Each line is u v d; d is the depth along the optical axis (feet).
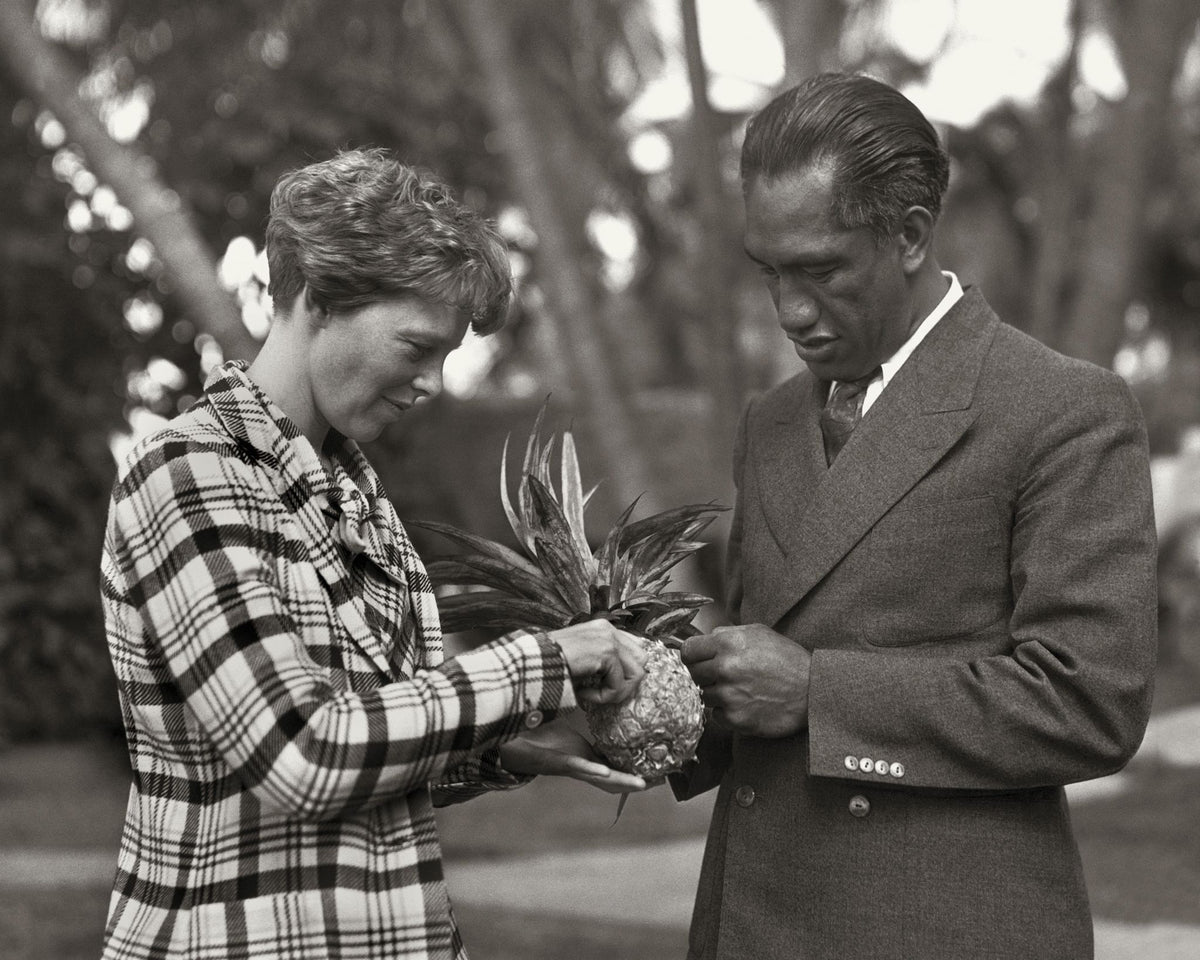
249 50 38.88
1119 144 29.40
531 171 31.63
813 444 8.88
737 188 40.63
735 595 9.73
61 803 32.01
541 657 6.79
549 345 59.67
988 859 8.04
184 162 36.55
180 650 6.39
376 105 37.83
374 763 6.26
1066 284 39.65
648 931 20.86
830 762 7.92
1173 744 36.78
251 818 6.52
